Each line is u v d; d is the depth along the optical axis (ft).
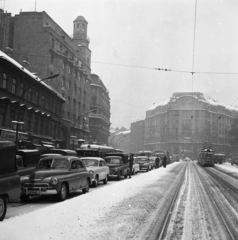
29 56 152.76
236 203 35.22
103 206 29.81
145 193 40.11
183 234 21.26
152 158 142.51
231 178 76.38
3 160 26.84
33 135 107.34
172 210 29.99
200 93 455.63
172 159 328.08
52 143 128.67
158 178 66.59
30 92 111.24
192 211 29.68
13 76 97.50
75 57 189.47
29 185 35.55
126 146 598.34
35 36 153.89
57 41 162.81
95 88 269.44
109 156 72.59
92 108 266.57
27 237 19.29
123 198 35.22
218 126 448.24
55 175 36.70
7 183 26.35
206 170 118.42
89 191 47.01
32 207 32.91
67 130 158.81
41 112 118.01
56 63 160.66
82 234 19.99
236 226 23.91
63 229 21.12
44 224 22.47
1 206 25.23
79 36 227.61
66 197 38.14
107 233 20.40
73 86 183.52
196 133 429.79
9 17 158.61
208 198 38.70
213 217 27.07
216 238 20.42
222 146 446.60
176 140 434.71
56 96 136.77
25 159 45.91
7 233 20.20
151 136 492.95
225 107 467.11
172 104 446.60
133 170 86.02
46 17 159.33
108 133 331.57
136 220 24.48
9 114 93.76
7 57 99.71
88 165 56.24
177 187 50.90
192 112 435.94
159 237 20.11
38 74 150.82
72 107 181.06
